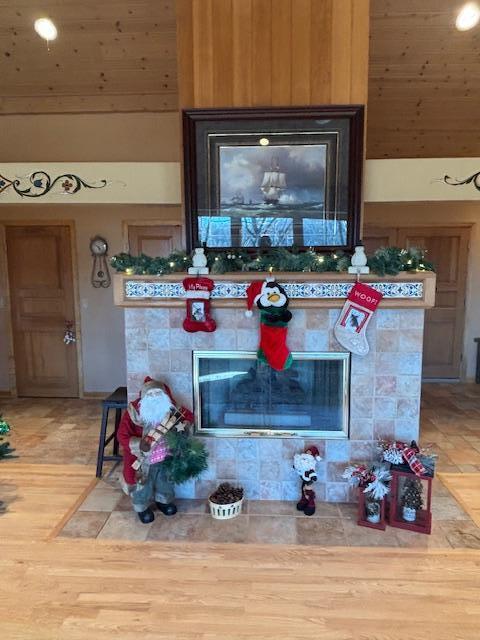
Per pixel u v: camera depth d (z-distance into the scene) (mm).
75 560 2285
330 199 2842
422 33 3561
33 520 2643
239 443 2812
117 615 1937
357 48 2742
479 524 2590
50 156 4660
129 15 3561
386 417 2746
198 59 2807
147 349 2816
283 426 2848
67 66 4020
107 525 2590
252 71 2791
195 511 2727
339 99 2783
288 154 2824
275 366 2639
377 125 4375
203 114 2805
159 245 4926
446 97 4094
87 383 5152
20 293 5090
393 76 3898
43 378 5188
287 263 2676
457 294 5441
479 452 3576
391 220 5297
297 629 1864
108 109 4527
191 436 2793
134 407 2670
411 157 4738
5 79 4172
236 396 2877
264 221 2883
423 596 2039
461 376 5559
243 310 2727
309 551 2344
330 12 2729
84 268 4988
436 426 4156
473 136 4488
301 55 2764
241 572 2193
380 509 2537
